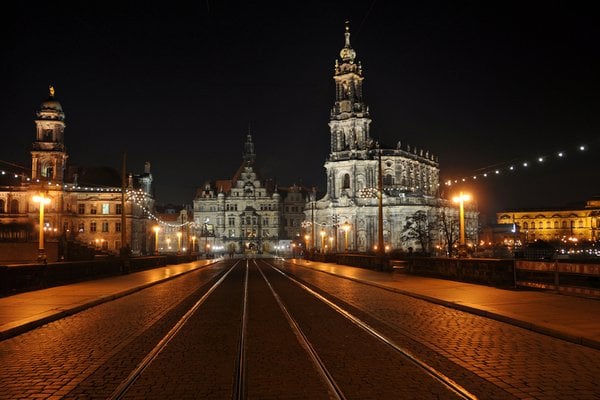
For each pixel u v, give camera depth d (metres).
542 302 19.67
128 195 113.88
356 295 25.67
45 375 10.25
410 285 29.09
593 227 158.62
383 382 9.57
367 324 16.20
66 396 8.91
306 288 30.41
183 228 151.12
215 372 10.47
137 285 30.95
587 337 12.45
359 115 124.31
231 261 92.69
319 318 17.81
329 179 126.25
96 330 15.54
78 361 11.45
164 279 37.50
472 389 9.00
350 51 125.62
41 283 28.48
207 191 155.62
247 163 156.62
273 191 161.12
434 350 12.11
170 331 15.32
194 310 20.38
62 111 108.31
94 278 36.88
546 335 13.75
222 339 14.09
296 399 8.66
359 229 121.00
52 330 15.53
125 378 10.03
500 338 13.42
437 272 35.66
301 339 13.91
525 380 9.48
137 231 118.75
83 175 119.19
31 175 106.62
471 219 144.25
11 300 22.22
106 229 113.69
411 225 117.44
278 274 46.59
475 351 11.91
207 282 36.50
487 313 17.17
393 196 121.75
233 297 25.53
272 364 11.10
